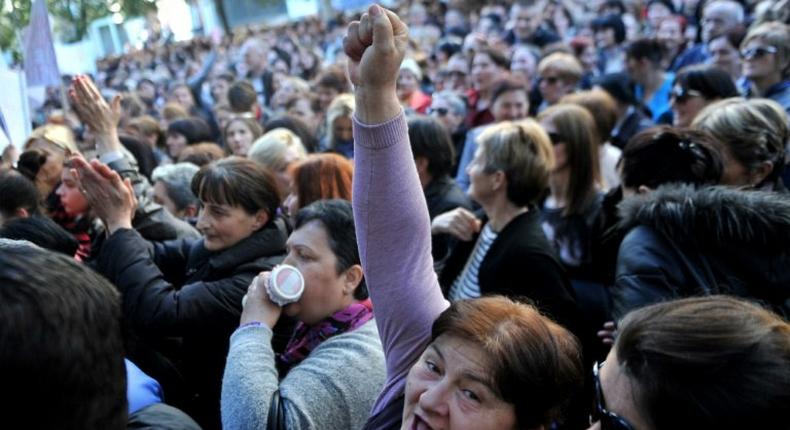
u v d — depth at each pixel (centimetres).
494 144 232
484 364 104
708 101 353
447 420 105
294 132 459
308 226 163
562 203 275
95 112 254
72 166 196
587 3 1116
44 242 201
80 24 1440
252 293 160
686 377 78
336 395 142
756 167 207
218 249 210
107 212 202
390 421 126
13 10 448
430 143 298
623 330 88
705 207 160
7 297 67
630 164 203
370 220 125
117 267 193
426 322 129
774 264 158
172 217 271
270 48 1280
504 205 234
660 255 166
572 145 265
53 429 68
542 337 108
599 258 253
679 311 85
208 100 962
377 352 152
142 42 1944
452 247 270
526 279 217
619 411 84
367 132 121
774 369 77
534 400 105
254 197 206
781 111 215
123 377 77
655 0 845
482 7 1255
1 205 238
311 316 163
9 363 65
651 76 532
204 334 195
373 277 129
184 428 111
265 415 136
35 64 385
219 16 1903
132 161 261
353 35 121
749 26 613
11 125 327
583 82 613
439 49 790
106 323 74
